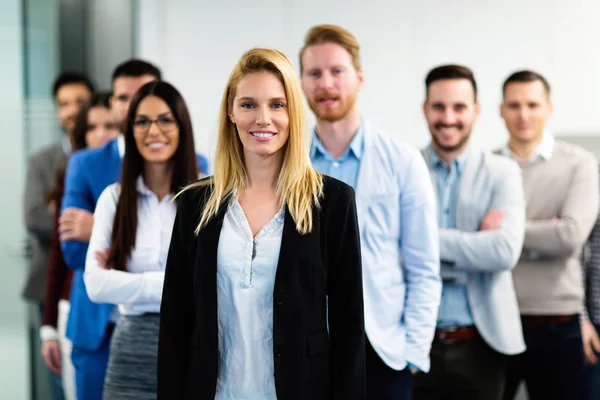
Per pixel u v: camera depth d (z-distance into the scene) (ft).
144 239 9.64
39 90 16.53
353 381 7.52
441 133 11.70
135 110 9.70
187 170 9.84
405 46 17.38
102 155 11.28
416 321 9.67
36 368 15.33
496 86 17.34
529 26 17.28
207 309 7.41
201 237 7.48
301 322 7.33
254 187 7.65
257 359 7.43
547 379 12.67
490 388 11.68
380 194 9.73
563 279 12.51
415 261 9.78
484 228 11.32
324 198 7.51
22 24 16.47
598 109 17.30
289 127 7.48
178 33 17.43
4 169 15.65
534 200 12.73
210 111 17.48
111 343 9.82
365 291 9.62
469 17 17.31
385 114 17.46
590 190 12.57
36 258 15.07
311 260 7.36
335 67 9.86
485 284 11.53
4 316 15.34
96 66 17.30
